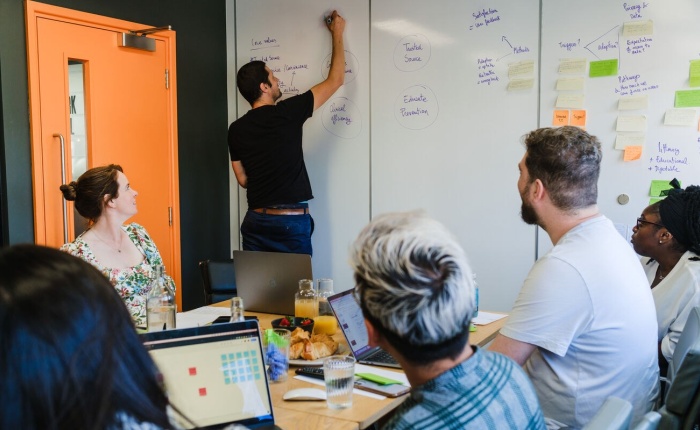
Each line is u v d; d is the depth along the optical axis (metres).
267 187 3.84
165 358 1.39
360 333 2.08
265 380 1.47
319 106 3.92
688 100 3.13
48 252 0.70
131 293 2.63
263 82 3.83
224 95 4.56
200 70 4.33
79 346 0.65
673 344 2.22
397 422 0.98
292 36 4.28
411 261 0.96
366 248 1.00
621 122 3.30
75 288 0.67
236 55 4.52
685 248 2.37
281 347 1.84
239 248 4.64
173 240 4.14
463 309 0.97
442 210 3.84
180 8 4.14
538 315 1.61
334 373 1.60
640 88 3.24
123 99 3.79
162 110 4.04
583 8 3.35
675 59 3.15
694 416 1.60
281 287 2.59
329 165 4.21
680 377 1.60
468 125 3.72
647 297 1.68
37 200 3.34
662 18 3.16
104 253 2.65
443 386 0.98
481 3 3.62
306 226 3.94
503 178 3.64
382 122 3.99
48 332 0.63
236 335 1.48
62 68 3.45
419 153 3.88
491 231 3.70
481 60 3.65
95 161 3.64
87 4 3.54
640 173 3.28
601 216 1.74
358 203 4.12
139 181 3.91
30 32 3.28
